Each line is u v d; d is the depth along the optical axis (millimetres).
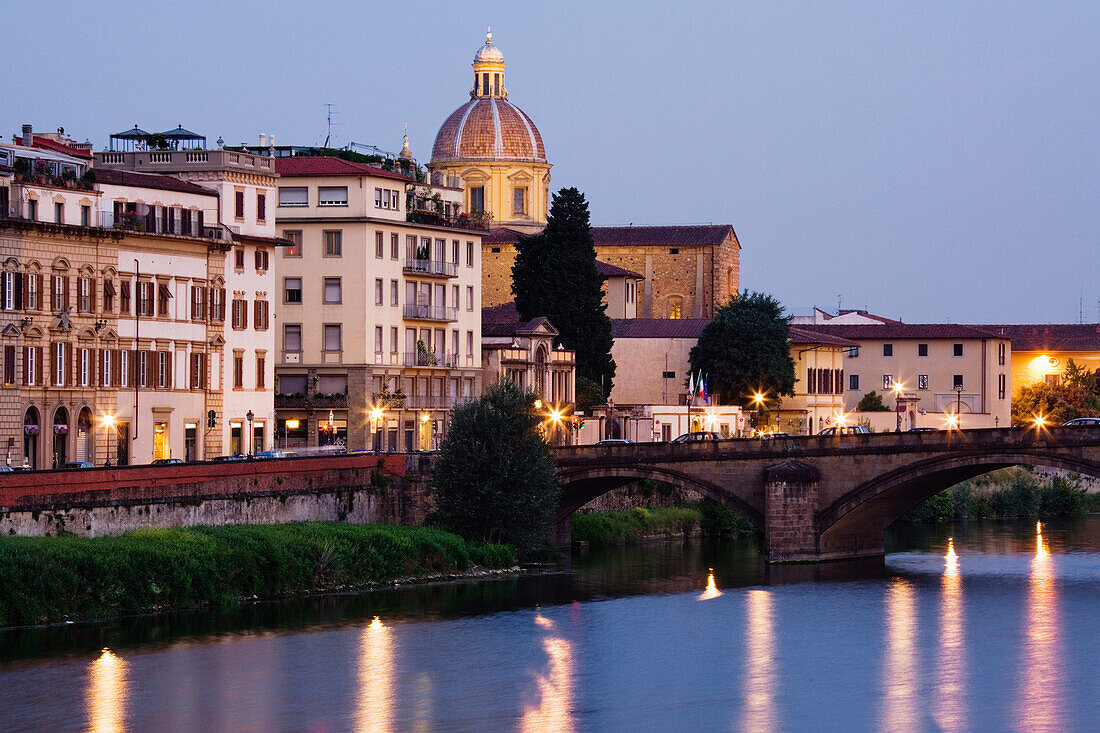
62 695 157375
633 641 182125
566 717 154875
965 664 172875
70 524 186375
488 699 159625
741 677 167875
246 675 165250
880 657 175750
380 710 155875
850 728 152000
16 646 171250
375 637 181250
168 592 187250
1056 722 153500
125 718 152000
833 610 199125
